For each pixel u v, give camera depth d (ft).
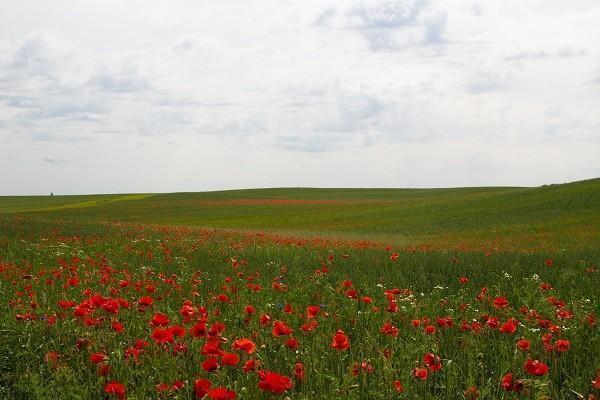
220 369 17.29
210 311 27.66
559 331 21.93
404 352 19.53
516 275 45.06
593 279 42.32
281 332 18.11
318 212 232.94
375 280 42.37
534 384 15.65
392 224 171.32
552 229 130.72
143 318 24.77
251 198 341.21
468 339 21.57
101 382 16.94
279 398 15.56
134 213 248.73
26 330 22.16
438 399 16.26
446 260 55.06
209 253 59.77
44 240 72.79
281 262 52.54
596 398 15.83
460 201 222.28
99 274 37.73
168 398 16.21
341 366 18.16
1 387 17.51
